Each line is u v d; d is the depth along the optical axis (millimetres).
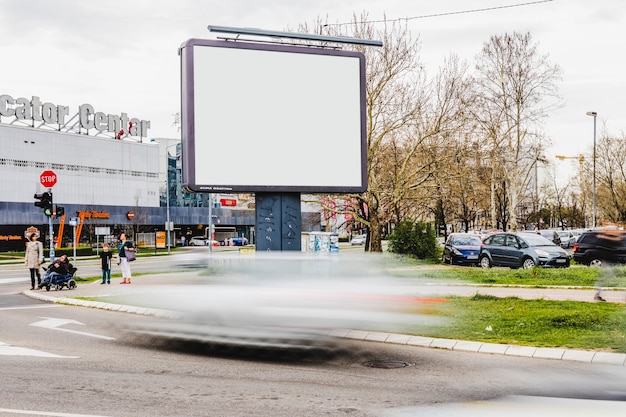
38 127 80312
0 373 8094
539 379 7668
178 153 98375
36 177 76562
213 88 17766
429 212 49344
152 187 94062
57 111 80688
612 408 6355
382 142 33531
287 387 7340
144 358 9172
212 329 10750
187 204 99562
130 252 22984
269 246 18391
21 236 72312
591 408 6367
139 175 91812
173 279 11992
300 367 8484
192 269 12102
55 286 20609
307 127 18531
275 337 10258
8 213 70750
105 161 86312
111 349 9953
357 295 10297
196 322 10930
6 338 11039
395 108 31984
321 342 10203
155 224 88938
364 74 19203
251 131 18031
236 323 10492
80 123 83875
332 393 7043
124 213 85625
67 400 6699
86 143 83562
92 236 78438
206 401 6680
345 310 10195
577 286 18391
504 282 19750
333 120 18828
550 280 20172
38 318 13805
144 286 13086
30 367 8484
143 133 93375
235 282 10648
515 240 26594
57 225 76562
